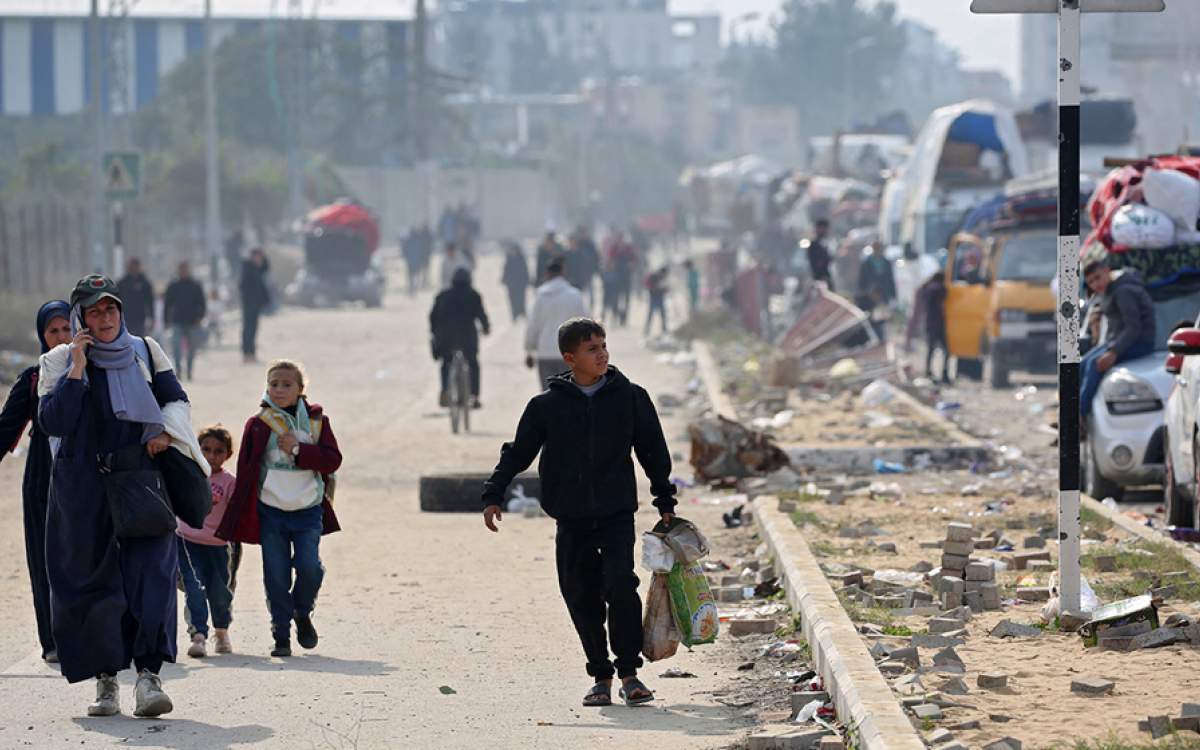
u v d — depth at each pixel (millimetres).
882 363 69062
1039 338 68375
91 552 20062
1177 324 38781
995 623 23344
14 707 20906
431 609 27219
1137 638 21188
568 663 23078
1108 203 42281
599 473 20328
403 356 88562
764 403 59188
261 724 19750
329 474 24234
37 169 164500
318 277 131125
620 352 90562
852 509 36188
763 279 95688
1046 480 40656
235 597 29031
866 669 19281
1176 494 33375
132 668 23406
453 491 39406
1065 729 17141
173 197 176375
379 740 18891
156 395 20719
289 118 186000
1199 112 157250
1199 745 16016
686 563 20453
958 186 98625
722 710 20141
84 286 20250
